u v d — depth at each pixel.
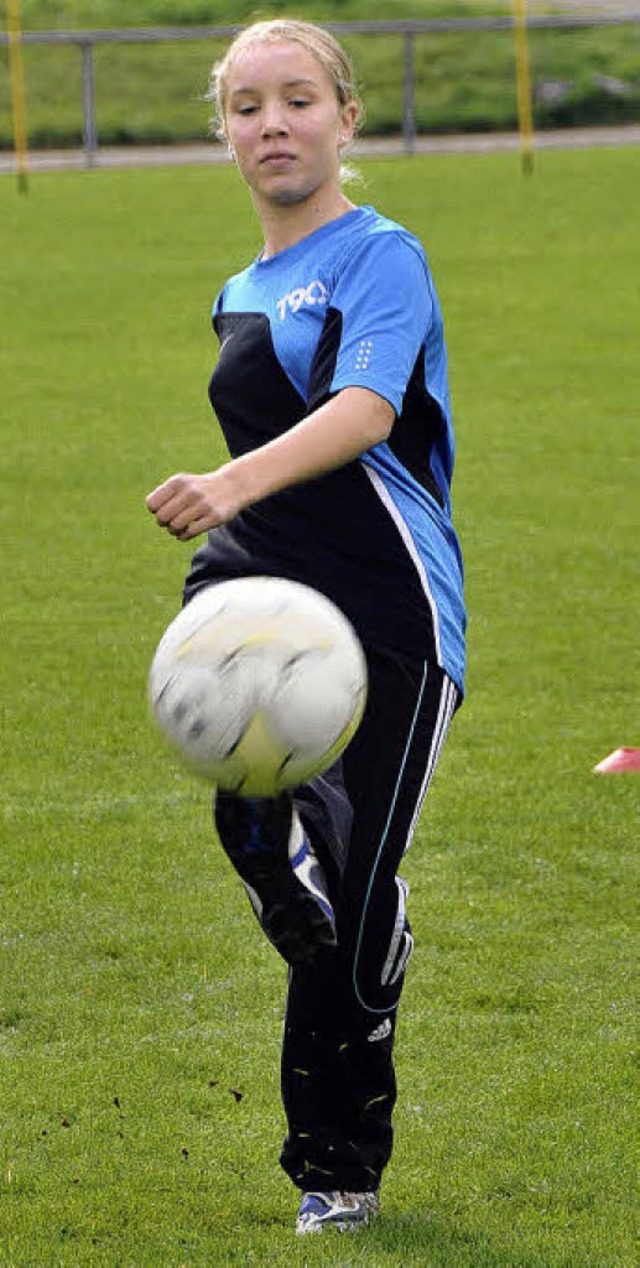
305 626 12.01
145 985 19.38
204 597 12.26
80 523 42.41
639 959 20.05
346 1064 13.71
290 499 13.48
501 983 19.38
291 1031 13.72
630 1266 13.74
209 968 19.83
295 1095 13.86
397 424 13.55
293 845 12.51
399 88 123.88
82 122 121.06
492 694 30.03
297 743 11.89
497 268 77.38
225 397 13.87
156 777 26.27
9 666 31.75
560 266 77.50
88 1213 14.68
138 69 125.19
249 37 13.75
